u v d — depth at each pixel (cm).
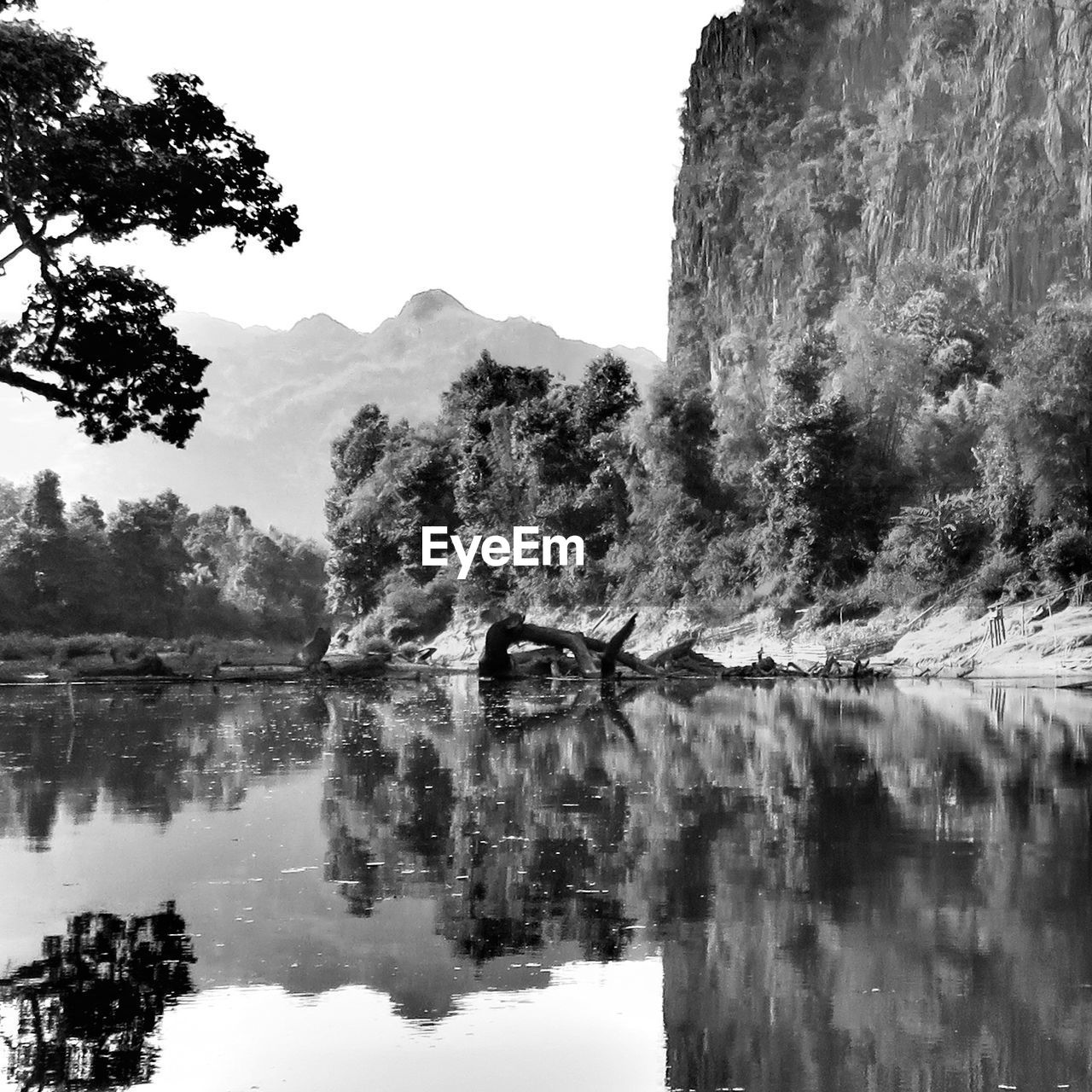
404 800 1294
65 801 1303
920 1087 491
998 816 1158
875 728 2177
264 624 17312
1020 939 710
